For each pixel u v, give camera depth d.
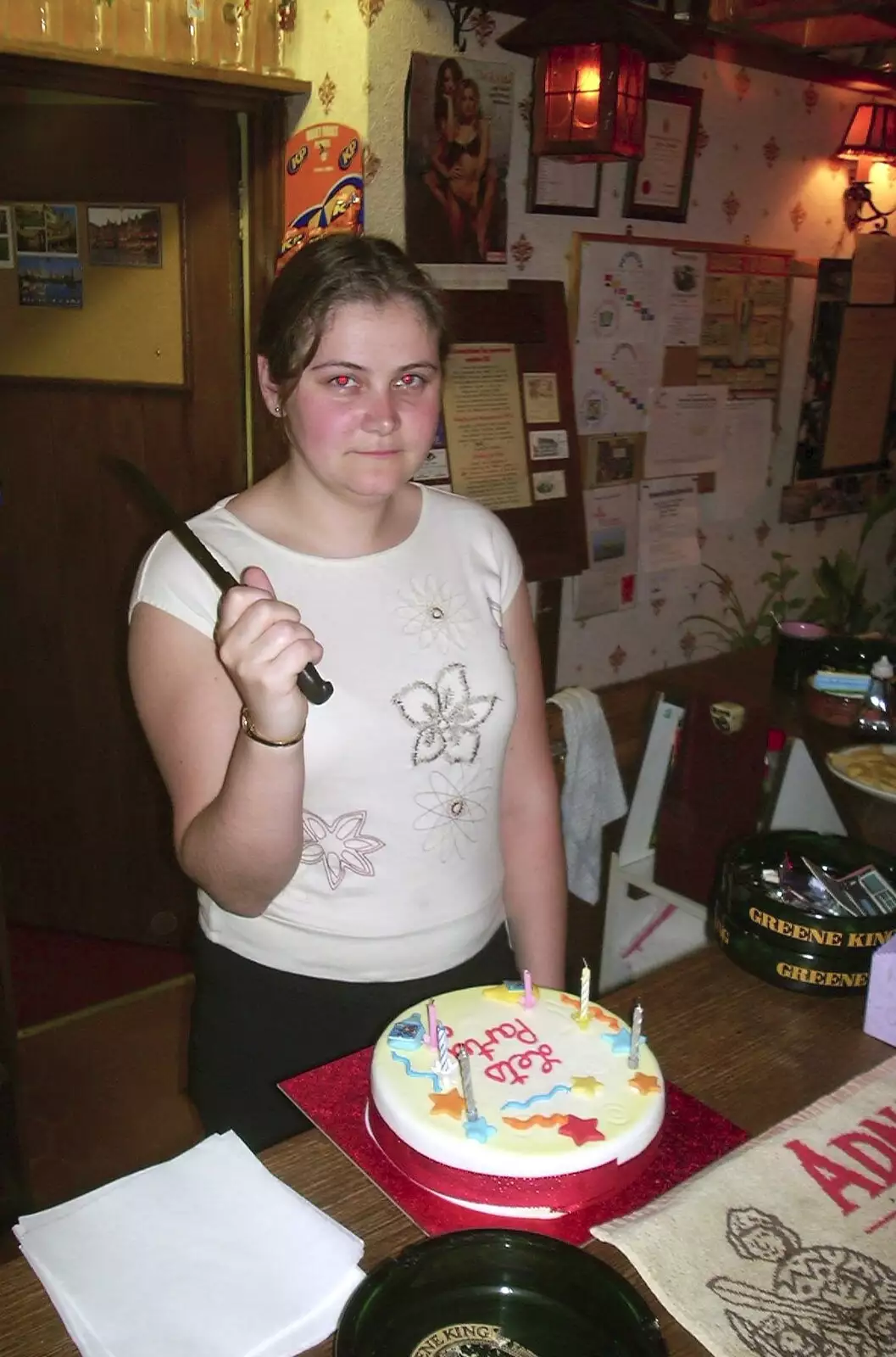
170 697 0.96
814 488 2.83
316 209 1.82
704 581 2.63
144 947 2.59
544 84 1.82
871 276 2.77
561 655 2.35
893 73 2.60
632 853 2.17
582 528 2.23
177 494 2.18
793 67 2.39
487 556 1.11
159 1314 0.65
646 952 2.17
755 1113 0.84
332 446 0.92
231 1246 0.70
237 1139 0.79
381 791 0.99
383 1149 0.78
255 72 1.79
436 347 0.95
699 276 2.36
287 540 1.01
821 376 2.74
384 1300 0.64
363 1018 1.03
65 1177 1.93
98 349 2.16
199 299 2.04
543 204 2.04
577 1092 0.77
